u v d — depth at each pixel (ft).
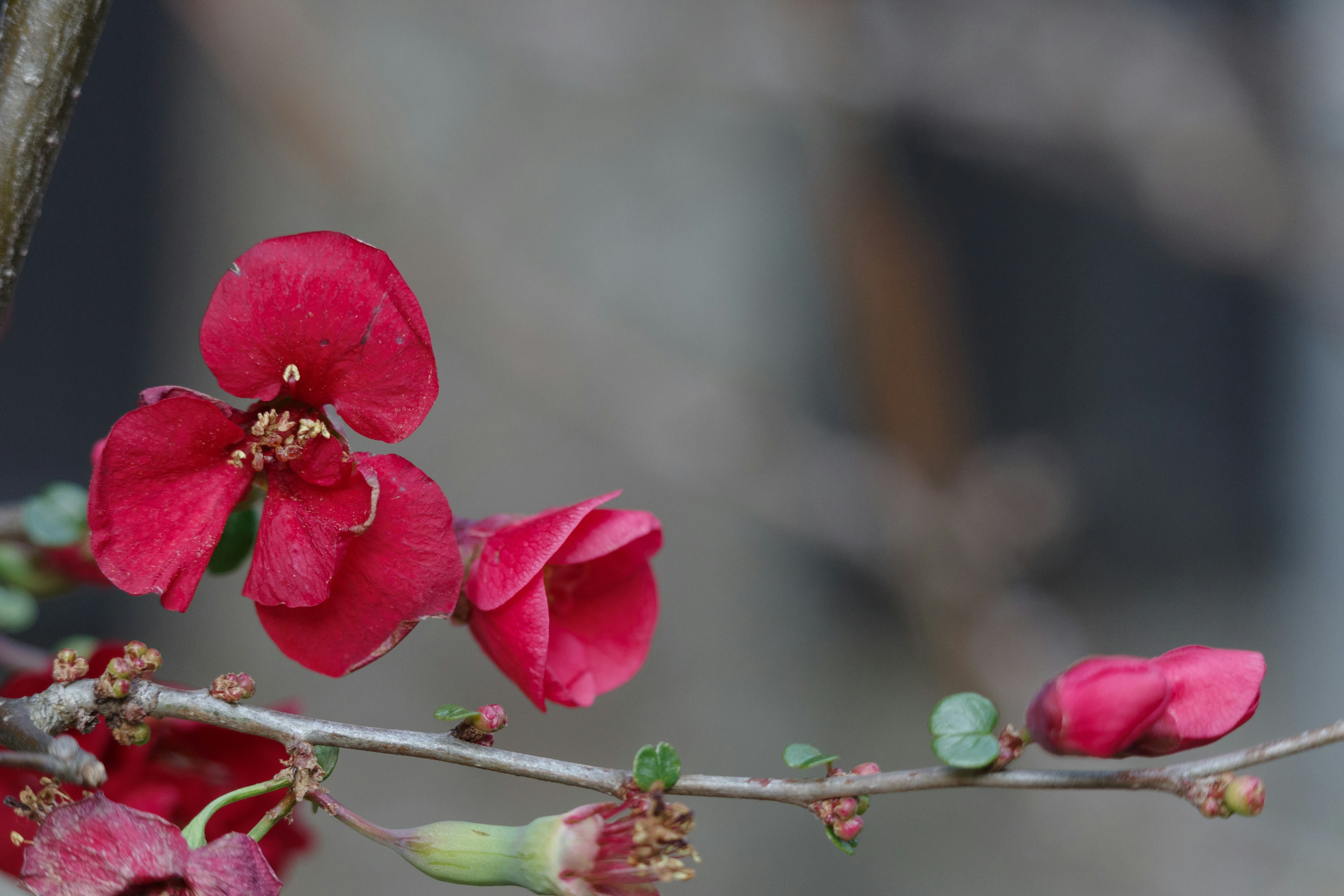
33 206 1.66
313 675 4.20
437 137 4.36
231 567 1.75
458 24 4.01
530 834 1.64
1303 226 3.72
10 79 1.65
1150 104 3.67
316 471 1.65
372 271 1.64
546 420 4.44
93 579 1.82
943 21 3.67
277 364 1.65
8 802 1.62
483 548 1.71
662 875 1.63
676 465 4.16
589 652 1.74
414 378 1.64
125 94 4.28
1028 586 4.09
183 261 4.32
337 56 3.81
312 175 3.94
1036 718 1.63
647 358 4.27
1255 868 3.93
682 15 3.79
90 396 4.25
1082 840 4.15
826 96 3.72
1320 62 3.80
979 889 4.45
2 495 4.06
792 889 4.47
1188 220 3.79
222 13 3.61
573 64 3.89
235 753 1.73
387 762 4.25
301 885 4.10
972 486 3.92
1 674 1.81
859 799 1.64
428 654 4.31
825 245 3.98
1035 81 3.67
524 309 4.15
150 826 1.60
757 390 4.32
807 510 4.09
